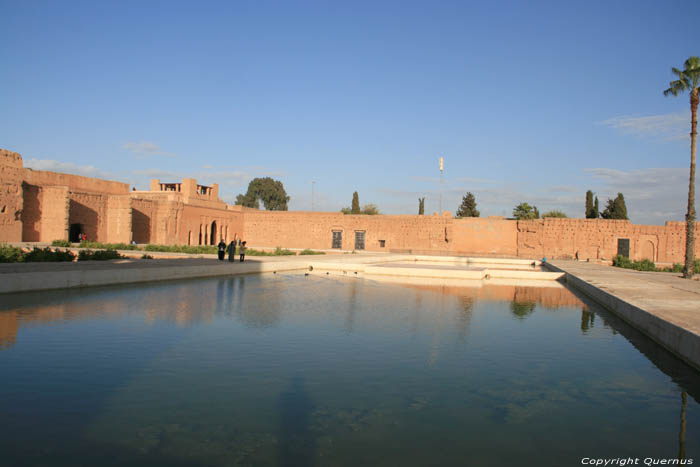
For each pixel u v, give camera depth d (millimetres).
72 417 5859
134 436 5410
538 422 6133
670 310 11102
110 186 41969
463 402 6750
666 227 39188
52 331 9875
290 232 48062
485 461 5098
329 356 8773
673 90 24781
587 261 37875
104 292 14938
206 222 44562
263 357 8570
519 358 9055
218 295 15445
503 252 43281
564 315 13867
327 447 5281
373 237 45875
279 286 18625
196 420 5871
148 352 8656
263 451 5152
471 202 65750
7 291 13305
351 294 17172
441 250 43562
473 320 12750
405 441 5496
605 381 7797
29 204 33062
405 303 15406
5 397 6414
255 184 90938
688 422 6242
